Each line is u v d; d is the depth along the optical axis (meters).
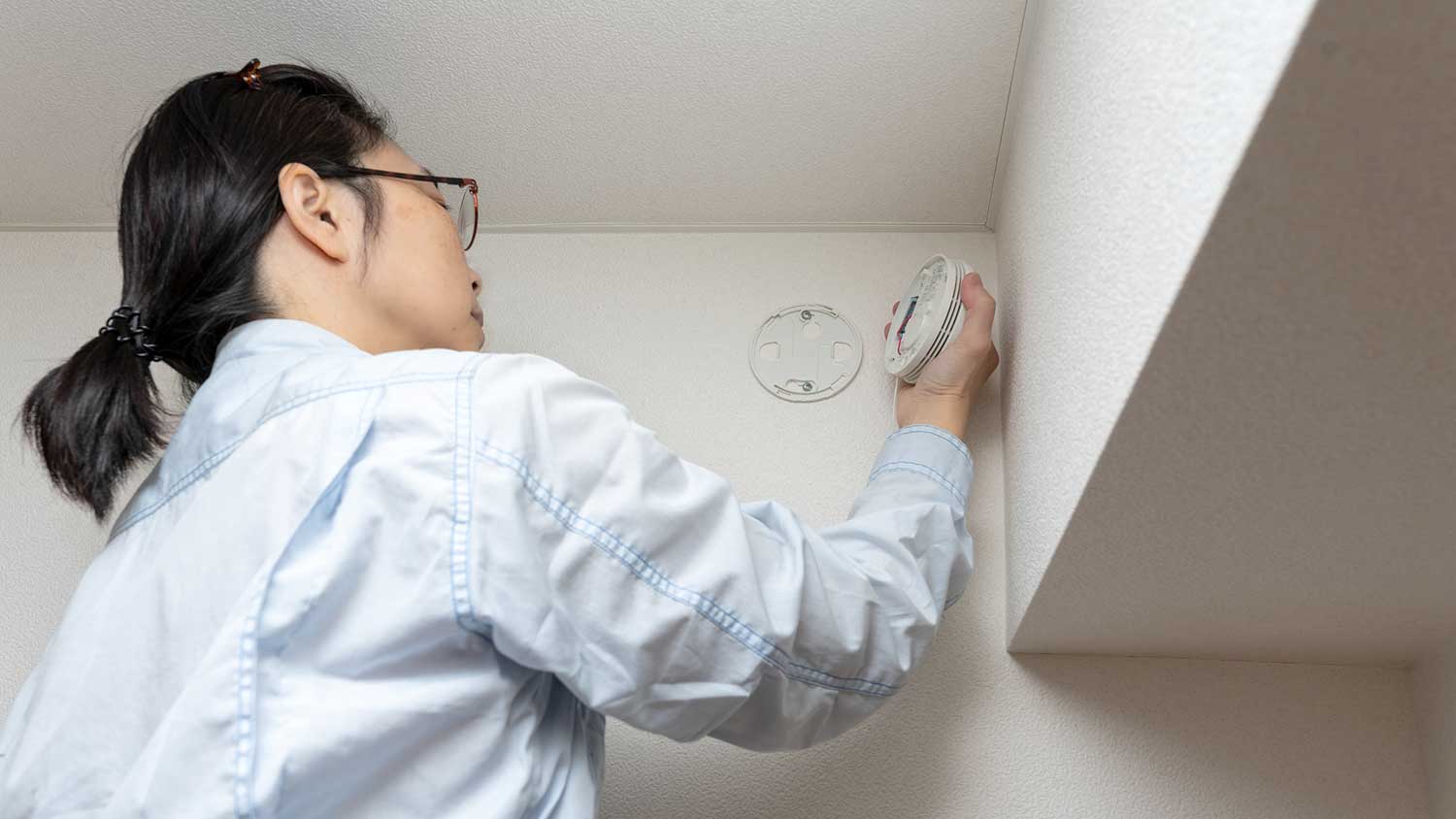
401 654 0.78
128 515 0.90
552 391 0.86
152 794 0.72
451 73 1.45
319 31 1.40
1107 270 0.86
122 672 0.79
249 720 0.73
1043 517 1.12
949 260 1.47
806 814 1.31
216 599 0.79
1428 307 0.64
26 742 0.79
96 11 1.37
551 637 0.81
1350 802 1.29
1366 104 0.52
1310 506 0.91
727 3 1.34
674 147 1.55
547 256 1.69
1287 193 0.58
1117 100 0.84
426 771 0.79
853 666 0.98
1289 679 1.35
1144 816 1.29
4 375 1.66
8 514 1.58
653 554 0.85
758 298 1.63
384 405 0.82
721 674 0.88
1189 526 0.98
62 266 1.74
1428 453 0.80
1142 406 0.79
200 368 1.05
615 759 1.36
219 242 1.00
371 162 1.11
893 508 1.18
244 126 1.04
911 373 1.43
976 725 1.34
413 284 1.08
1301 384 0.74
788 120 1.50
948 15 1.33
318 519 0.80
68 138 1.57
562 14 1.37
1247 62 0.56
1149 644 1.32
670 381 1.58
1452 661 1.23
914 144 1.52
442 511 0.79
